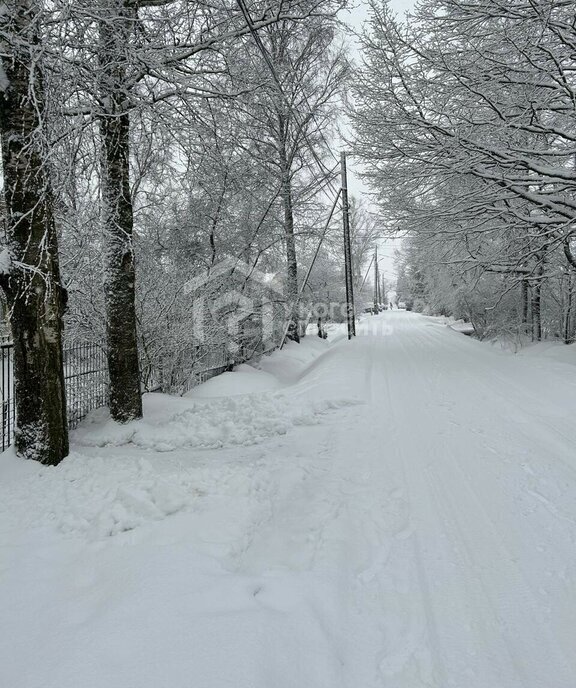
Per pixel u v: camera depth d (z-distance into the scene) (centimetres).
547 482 472
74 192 701
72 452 602
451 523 392
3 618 276
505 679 235
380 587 310
